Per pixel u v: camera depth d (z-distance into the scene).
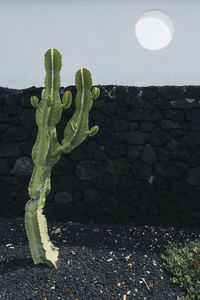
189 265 2.79
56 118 2.68
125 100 3.95
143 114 3.95
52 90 2.59
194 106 3.94
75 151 3.97
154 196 3.99
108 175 3.97
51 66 2.55
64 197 3.99
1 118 3.97
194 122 3.94
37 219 2.59
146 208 3.99
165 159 3.96
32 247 2.65
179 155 3.96
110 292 2.43
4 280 2.47
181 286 2.55
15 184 4.01
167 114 3.95
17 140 3.97
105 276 2.61
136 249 3.13
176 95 3.96
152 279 2.62
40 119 2.57
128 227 3.78
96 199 3.99
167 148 3.96
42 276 2.52
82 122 2.74
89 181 3.98
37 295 2.33
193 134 3.95
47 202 4.01
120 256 2.95
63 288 2.42
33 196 2.60
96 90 2.76
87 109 2.75
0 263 2.71
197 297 2.43
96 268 2.71
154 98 3.98
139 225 3.99
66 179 3.98
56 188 3.99
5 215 4.02
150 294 2.44
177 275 2.66
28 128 3.96
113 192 3.99
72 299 2.32
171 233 3.65
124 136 3.96
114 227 3.75
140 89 3.99
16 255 2.85
